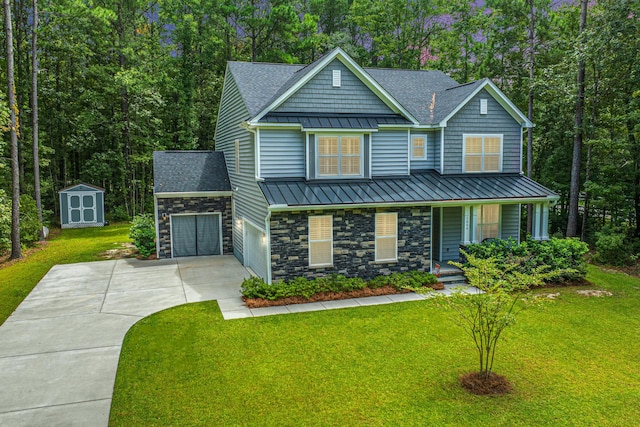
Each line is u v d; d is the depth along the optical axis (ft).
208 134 121.70
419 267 51.78
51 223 100.48
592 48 61.93
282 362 31.19
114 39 106.11
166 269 59.00
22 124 90.84
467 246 53.06
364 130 51.31
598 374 29.53
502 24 86.84
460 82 115.65
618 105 71.36
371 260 49.96
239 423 23.98
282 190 48.26
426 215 51.44
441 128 56.59
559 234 76.18
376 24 119.34
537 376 29.25
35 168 79.00
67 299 45.96
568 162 81.76
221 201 67.97
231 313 41.24
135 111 106.11
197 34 109.19
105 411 25.23
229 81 65.92
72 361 31.58
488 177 58.75
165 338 35.58
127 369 30.25
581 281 51.75
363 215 49.14
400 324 38.37
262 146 49.88
